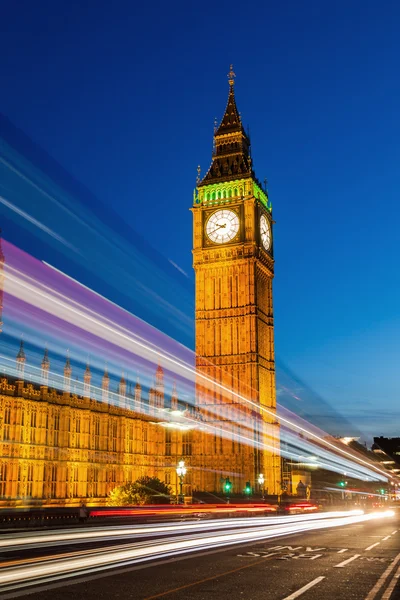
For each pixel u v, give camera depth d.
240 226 126.88
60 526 46.97
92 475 99.00
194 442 119.19
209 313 125.38
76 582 20.09
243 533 41.97
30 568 22.56
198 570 23.52
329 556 29.03
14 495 80.50
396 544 35.84
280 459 126.06
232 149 133.62
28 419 85.38
